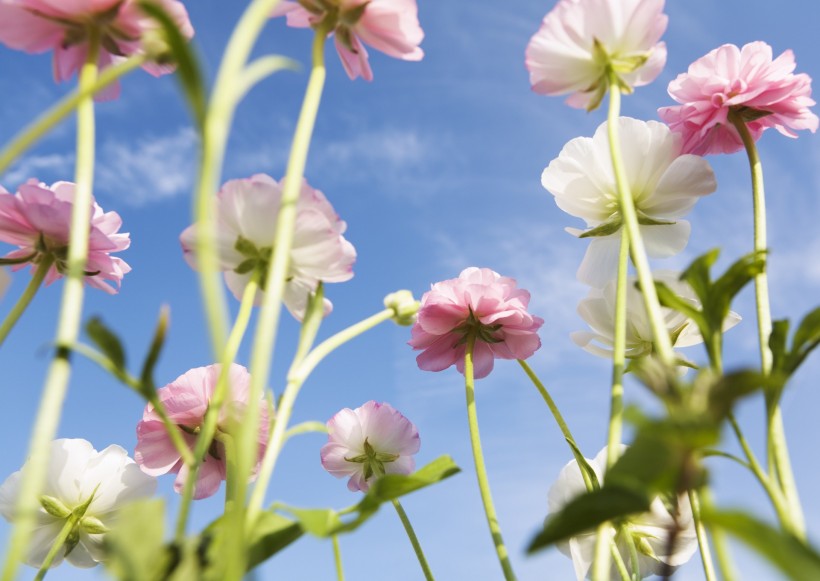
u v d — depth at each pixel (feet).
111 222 1.64
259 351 1.00
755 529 0.65
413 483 1.18
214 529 1.11
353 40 1.34
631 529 1.71
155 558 0.87
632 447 0.84
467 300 1.79
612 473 0.84
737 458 1.15
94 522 1.78
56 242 1.42
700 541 1.45
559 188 1.74
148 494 1.82
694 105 1.70
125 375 1.02
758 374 0.83
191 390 1.61
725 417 0.85
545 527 0.82
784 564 0.65
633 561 1.60
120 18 1.23
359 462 2.00
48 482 1.76
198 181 0.91
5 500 1.76
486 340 1.79
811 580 0.63
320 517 1.10
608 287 1.72
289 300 1.35
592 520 0.82
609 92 1.37
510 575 1.39
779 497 1.12
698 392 0.86
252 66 0.97
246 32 0.96
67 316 1.02
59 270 1.43
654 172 1.70
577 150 1.73
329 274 1.32
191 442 1.65
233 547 0.89
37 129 0.98
